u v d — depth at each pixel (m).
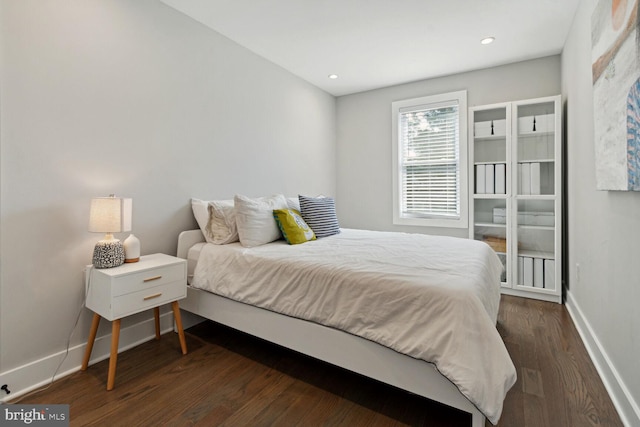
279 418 1.49
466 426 1.43
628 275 1.45
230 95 2.84
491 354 1.24
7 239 1.62
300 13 2.43
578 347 2.12
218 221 2.48
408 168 3.99
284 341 1.83
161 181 2.32
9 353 1.64
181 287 2.04
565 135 2.95
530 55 3.15
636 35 1.21
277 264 1.91
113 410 1.53
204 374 1.85
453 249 2.22
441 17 2.48
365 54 3.12
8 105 1.60
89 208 1.93
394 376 1.46
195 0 2.27
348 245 2.38
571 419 1.45
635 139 1.25
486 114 3.38
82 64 1.87
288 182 3.57
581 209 2.34
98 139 1.96
